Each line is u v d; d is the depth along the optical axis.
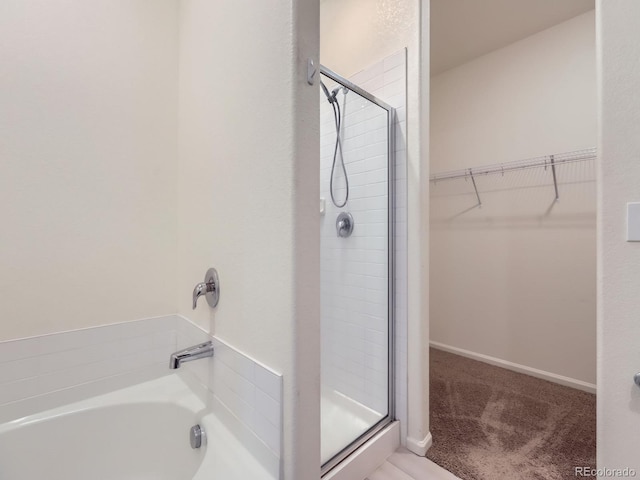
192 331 1.37
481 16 2.18
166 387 1.38
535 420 1.78
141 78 1.43
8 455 1.05
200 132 1.32
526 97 2.42
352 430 1.49
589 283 2.16
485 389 2.16
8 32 1.11
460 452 1.50
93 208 1.30
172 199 1.53
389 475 1.35
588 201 2.16
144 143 1.44
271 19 0.89
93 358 1.29
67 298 1.24
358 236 1.74
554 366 2.29
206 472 0.95
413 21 1.51
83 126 1.27
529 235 2.41
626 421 0.89
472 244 2.72
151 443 1.27
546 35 2.32
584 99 2.17
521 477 1.34
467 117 2.75
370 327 1.68
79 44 1.26
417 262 1.50
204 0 1.28
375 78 1.68
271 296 0.89
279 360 0.87
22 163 1.14
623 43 0.90
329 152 1.77
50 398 1.19
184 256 1.47
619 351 0.90
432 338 3.02
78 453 1.17
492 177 2.60
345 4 1.90
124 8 1.38
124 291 1.38
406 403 1.54
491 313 2.61
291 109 0.82
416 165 1.50
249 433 0.97
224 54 1.13
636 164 0.88
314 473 0.87
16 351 1.13
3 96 1.10
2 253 1.10
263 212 0.92
